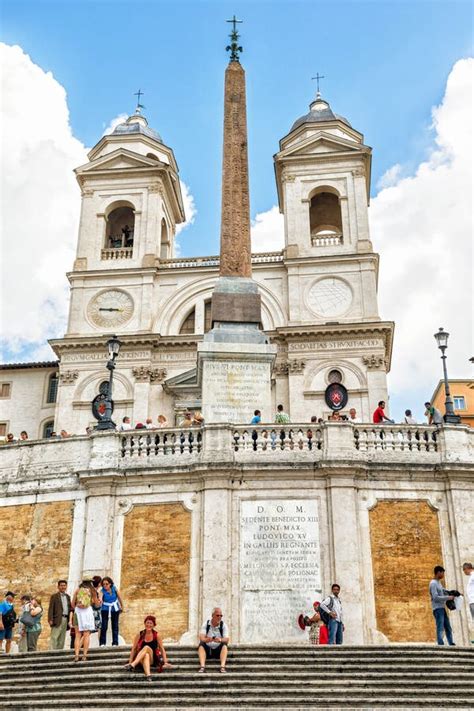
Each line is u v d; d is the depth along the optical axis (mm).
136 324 44062
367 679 13555
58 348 43156
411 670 13930
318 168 47312
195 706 12547
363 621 18859
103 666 14445
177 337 43062
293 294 43906
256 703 12562
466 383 57062
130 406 42000
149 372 42531
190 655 15008
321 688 13133
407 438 20953
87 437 21766
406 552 19703
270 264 44969
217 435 20766
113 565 20062
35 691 13469
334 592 17078
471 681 13344
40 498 21438
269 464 20203
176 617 19172
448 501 20250
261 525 19844
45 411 45938
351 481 20094
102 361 42969
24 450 22359
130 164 48438
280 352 42500
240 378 26359
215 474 20172
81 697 13016
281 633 18844
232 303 28359
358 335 42094
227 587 19156
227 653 14680
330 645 15250
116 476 20688
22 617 17391
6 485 21953
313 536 19734
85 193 48062
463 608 19109
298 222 46000
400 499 20250
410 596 19281
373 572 19438
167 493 20469
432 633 18953
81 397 42469
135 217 47281
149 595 19531
